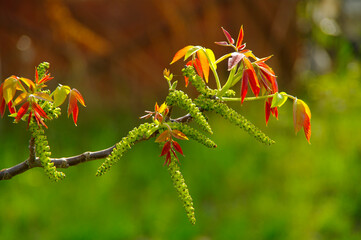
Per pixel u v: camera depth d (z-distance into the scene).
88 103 11.09
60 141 9.18
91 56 11.30
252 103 10.13
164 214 6.69
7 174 1.88
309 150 8.63
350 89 9.86
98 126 10.28
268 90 1.83
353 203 7.08
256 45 11.81
